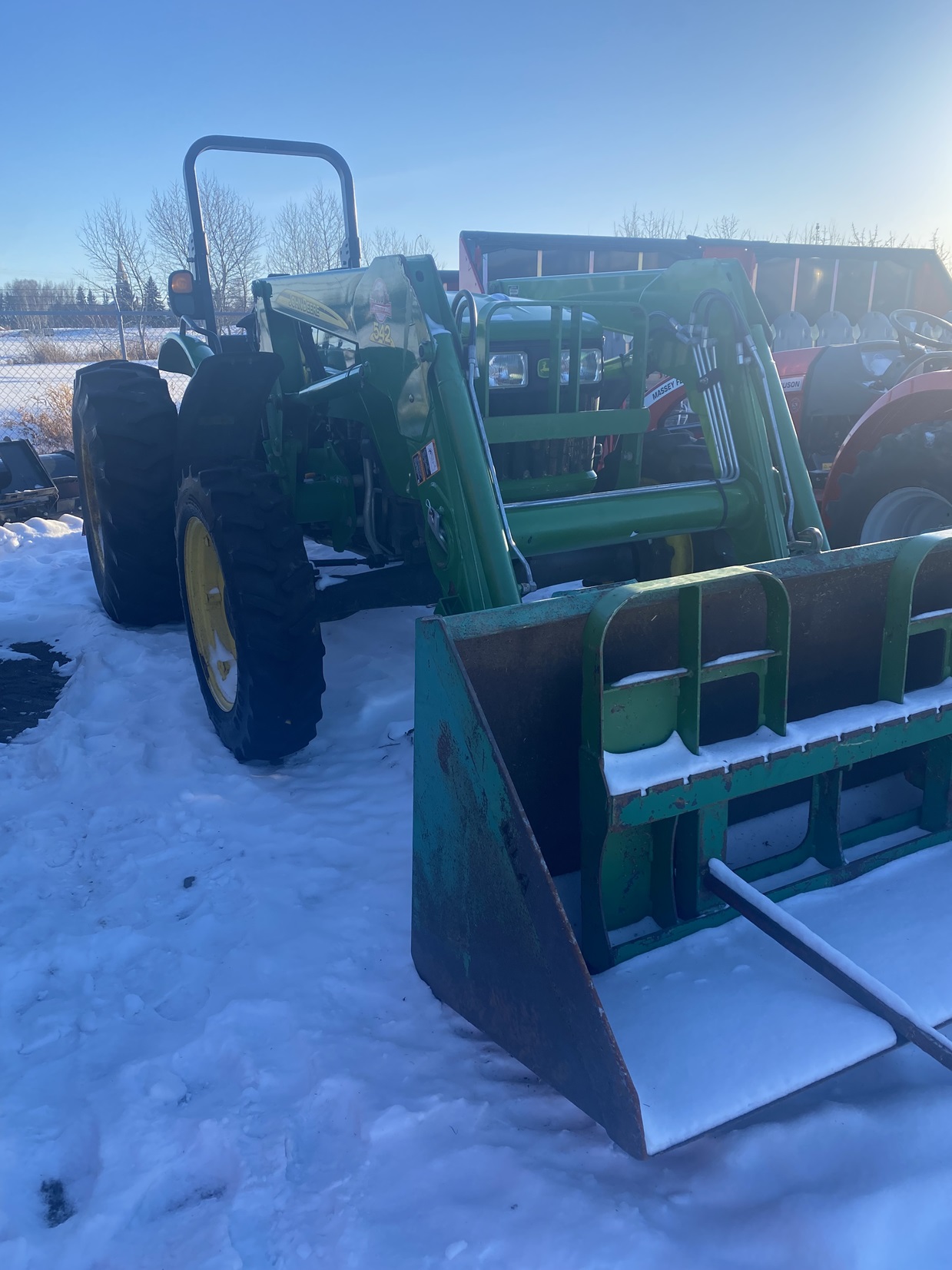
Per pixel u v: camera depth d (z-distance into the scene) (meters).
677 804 1.71
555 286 3.57
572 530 2.59
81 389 4.23
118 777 3.02
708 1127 1.35
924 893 1.88
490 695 1.73
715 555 3.08
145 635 4.36
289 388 3.68
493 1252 1.33
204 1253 1.39
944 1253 1.29
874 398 4.43
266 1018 1.88
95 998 2.02
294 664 2.87
